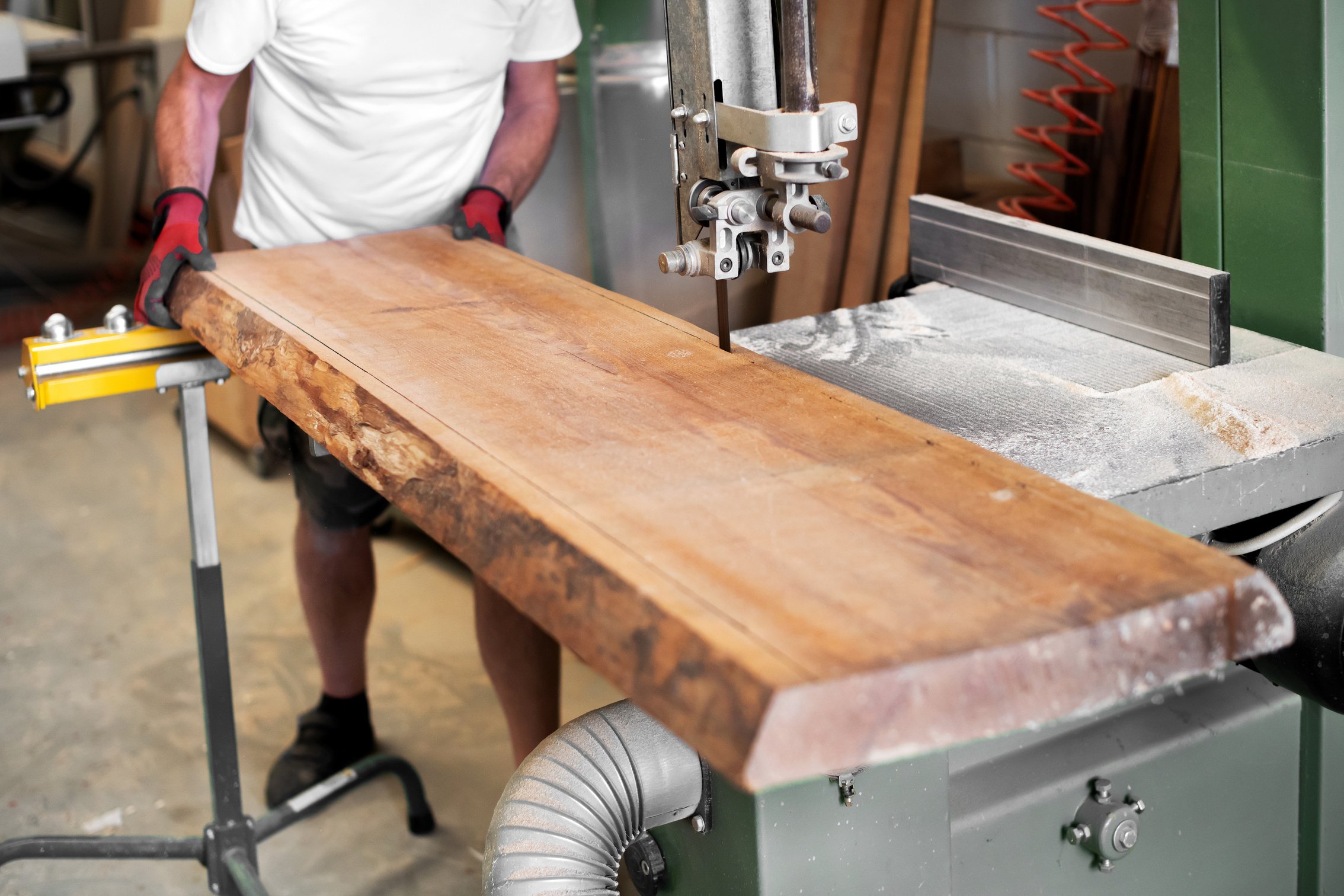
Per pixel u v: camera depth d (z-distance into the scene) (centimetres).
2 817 243
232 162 334
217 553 199
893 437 114
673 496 104
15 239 561
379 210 226
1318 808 154
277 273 183
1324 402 130
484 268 182
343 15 202
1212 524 120
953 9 289
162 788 251
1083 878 142
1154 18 234
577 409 124
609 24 282
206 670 201
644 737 123
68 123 591
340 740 251
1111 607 83
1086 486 114
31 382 182
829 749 76
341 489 224
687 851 134
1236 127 155
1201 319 141
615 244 299
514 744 236
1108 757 140
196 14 202
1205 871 151
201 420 192
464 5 211
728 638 81
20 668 293
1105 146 249
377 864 231
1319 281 150
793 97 117
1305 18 142
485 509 106
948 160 295
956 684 78
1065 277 159
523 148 231
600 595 92
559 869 119
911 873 127
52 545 350
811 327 163
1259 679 151
